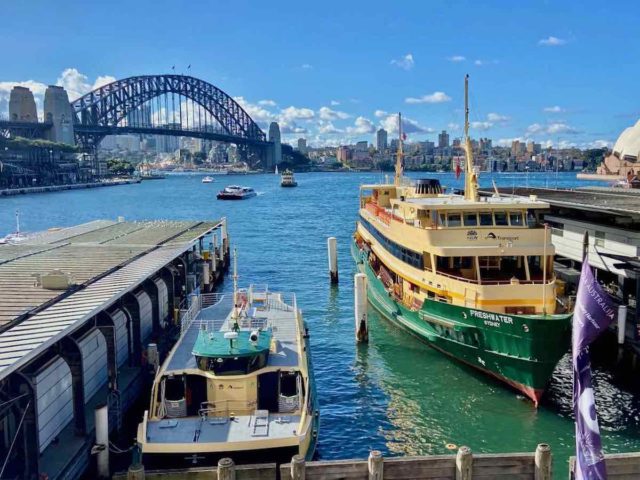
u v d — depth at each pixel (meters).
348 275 73.94
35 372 23.91
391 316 46.00
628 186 125.31
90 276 33.88
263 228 130.88
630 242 43.81
